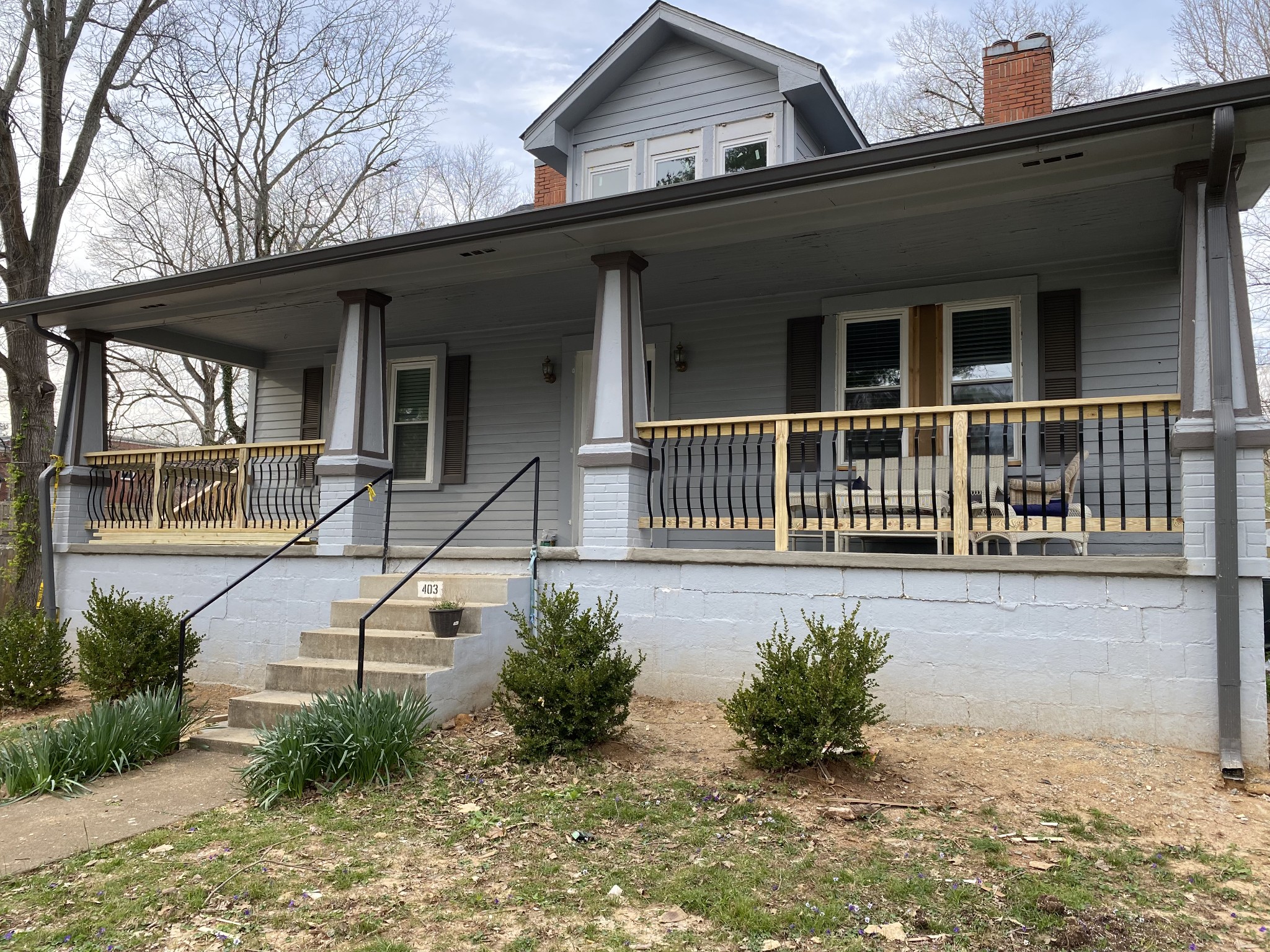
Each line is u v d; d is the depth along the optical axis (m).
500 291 8.48
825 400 8.40
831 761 4.77
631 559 6.56
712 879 3.50
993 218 6.56
